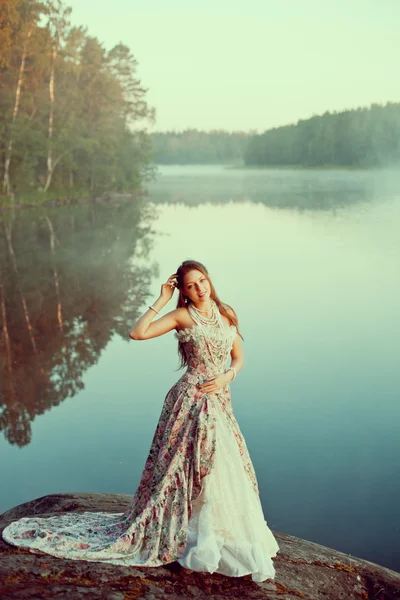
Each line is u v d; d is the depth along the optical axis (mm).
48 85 48188
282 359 12117
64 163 52250
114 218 42688
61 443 9047
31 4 45312
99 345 14617
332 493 6938
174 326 3182
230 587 2822
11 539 2988
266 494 7074
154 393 11102
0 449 8891
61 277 23094
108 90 55688
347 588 3135
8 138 44469
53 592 2596
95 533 3072
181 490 2965
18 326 16688
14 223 39719
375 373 11133
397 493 7004
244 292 18891
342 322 14984
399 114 119000
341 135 127000
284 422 9078
